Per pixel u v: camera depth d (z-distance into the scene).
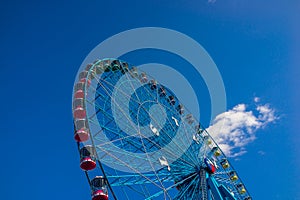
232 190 37.84
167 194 28.12
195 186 31.75
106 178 24.41
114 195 23.91
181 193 31.00
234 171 38.72
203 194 30.11
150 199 27.53
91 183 26.89
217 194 31.36
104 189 26.45
